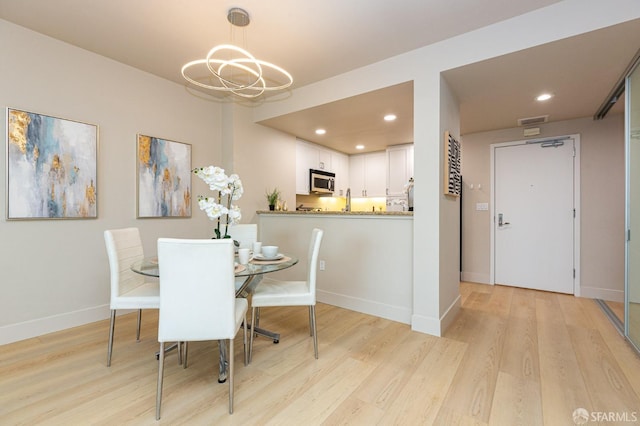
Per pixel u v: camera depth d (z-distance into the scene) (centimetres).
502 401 166
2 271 228
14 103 231
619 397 168
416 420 151
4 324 229
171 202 333
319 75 315
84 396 168
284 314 303
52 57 250
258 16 218
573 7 199
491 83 271
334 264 332
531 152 397
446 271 274
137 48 266
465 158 444
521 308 323
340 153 591
